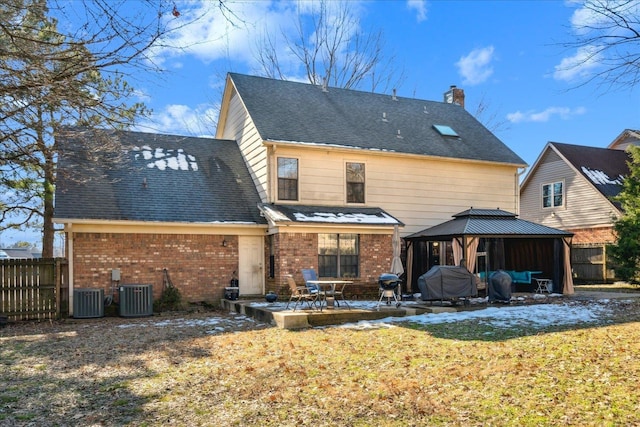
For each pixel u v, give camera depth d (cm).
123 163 1468
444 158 1872
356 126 1877
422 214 1866
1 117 465
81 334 1091
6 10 418
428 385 627
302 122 1767
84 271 1379
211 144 1900
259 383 657
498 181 2025
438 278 1348
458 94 2433
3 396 629
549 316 1190
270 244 1598
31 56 399
